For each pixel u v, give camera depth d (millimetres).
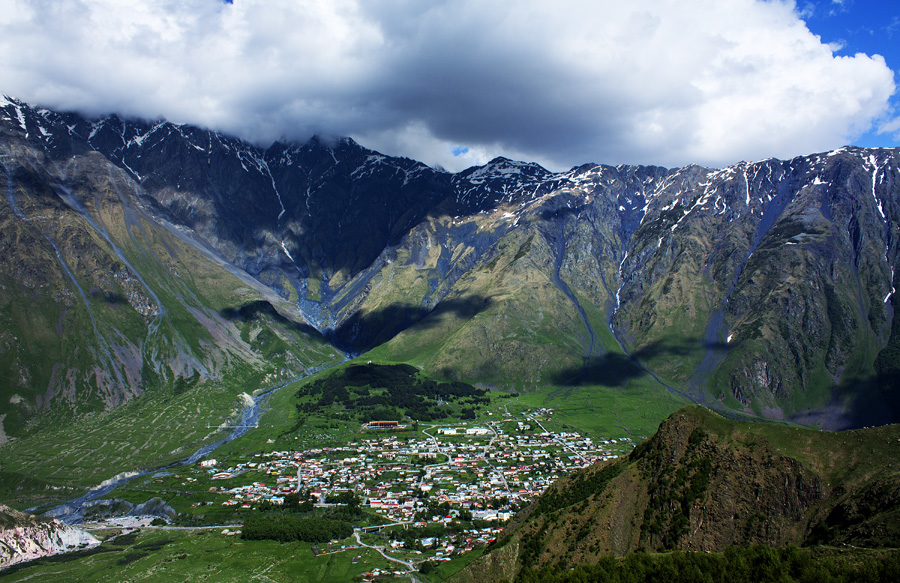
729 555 126438
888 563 106000
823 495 135625
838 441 143500
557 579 134000
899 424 140375
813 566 114438
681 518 147875
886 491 124188
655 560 131750
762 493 142000
